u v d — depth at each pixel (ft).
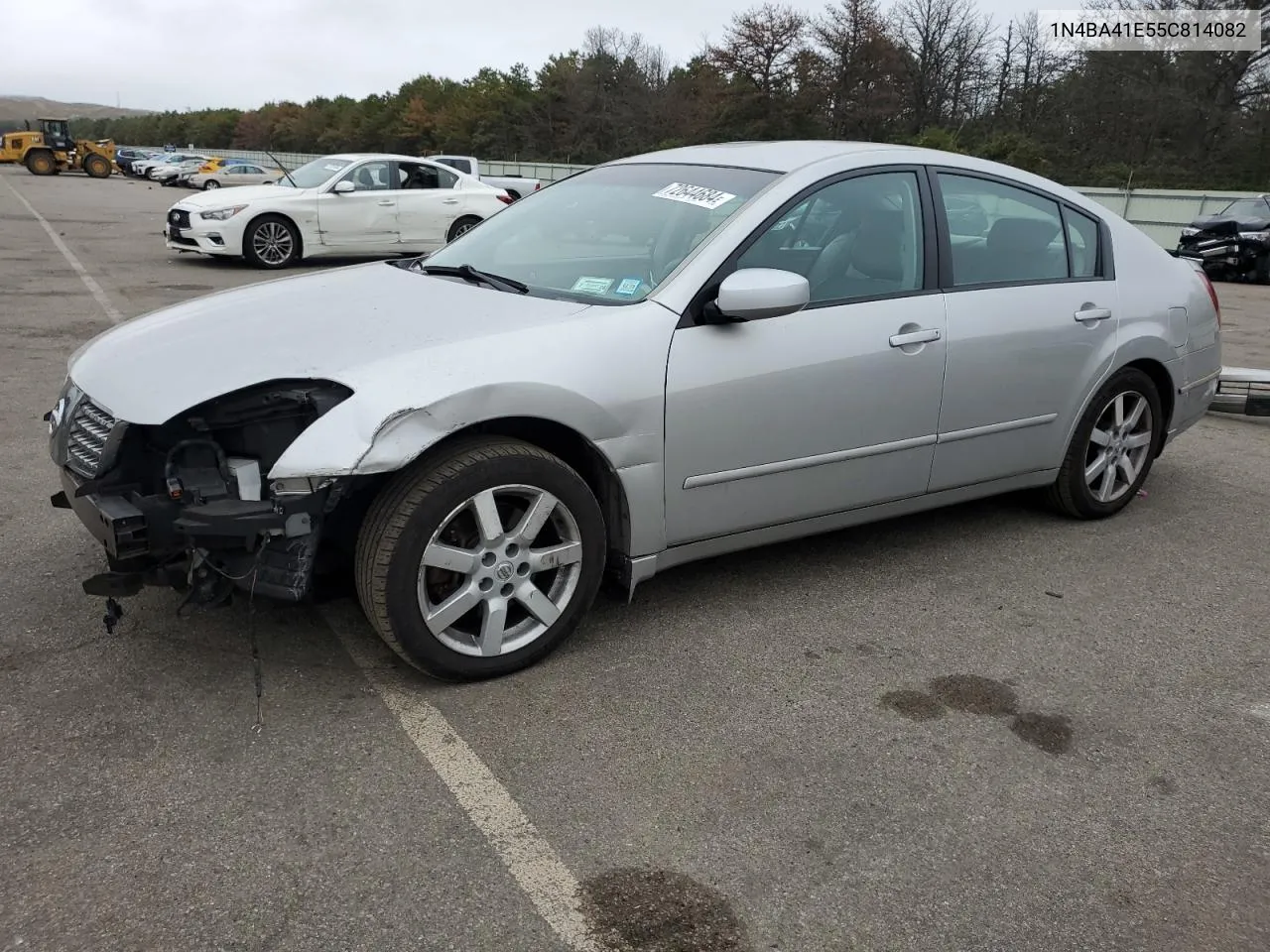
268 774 8.45
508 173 155.33
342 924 6.91
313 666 10.23
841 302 11.70
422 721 9.35
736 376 10.80
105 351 10.54
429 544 9.30
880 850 7.91
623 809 8.24
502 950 6.76
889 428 12.20
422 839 7.78
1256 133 106.01
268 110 338.13
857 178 12.15
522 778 8.57
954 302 12.62
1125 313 14.64
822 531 12.36
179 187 140.36
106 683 9.73
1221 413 22.76
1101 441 14.96
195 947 6.65
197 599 9.11
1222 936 7.18
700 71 173.17
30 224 62.80
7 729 8.91
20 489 14.98
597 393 9.92
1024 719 9.89
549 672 10.37
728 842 7.91
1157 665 11.07
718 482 11.03
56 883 7.14
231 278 40.60
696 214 11.67
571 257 12.00
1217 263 59.36
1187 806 8.63
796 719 9.70
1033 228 13.88
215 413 9.15
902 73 150.82
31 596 11.46
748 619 11.78
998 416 13.34
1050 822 8.34
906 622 11.87
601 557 10.50
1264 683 10.76
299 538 8.92
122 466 9.25
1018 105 140.46
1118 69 115.96
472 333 9.80
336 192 44.91
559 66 207.00
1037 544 14.49
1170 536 15.02
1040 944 7.04
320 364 9.30
